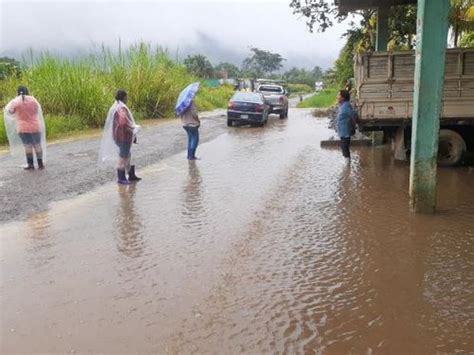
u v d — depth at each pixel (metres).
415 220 7.11
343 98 11.84
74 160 11.68
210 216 7.30
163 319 4.29
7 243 6.14
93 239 6.31
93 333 4.06
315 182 9.61
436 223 6.96
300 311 4.44
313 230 6.67
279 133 18.34
